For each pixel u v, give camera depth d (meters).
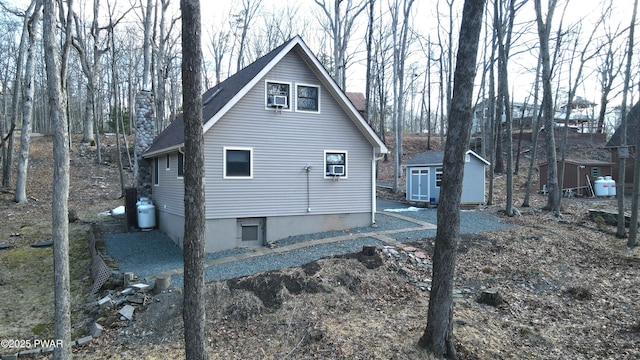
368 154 14.75
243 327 7.55
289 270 9.30
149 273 9.99
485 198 21.30
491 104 19.95
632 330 7.59
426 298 8.86
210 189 12.08
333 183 14.11
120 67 35.41
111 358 6.68
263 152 12.89
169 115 37.72
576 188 23.83
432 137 44.62
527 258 11.20
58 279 5.37
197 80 5.00
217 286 8.51
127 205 15.72
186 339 5.08
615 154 25.67
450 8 27.08
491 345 7.01
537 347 7.09
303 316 7.87
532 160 18.84
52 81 5.34
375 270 9.82
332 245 11.90
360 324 7.57
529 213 16.92
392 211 18.58
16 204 17.75
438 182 20.12
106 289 9.32
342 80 28.97
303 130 13.55
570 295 9.28
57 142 5.38
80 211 18.44
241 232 12.77
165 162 15.16
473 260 10.95
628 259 11.31
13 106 20.06
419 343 6.74
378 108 45.66
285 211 13.26
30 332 8.13
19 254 12.42
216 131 12.15
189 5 4.88
